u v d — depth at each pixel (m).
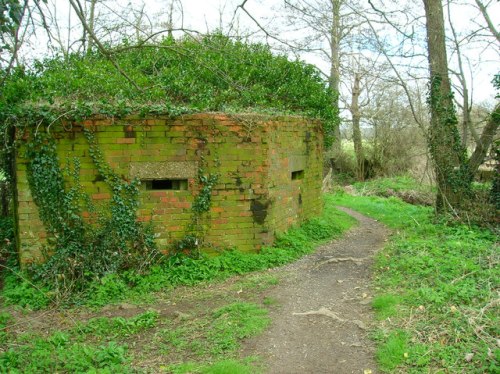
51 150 6.73
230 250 7.52
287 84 10.37
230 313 5.65
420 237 8.67
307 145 9.71
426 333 4.73
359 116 24.11
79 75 8.05
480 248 7.25
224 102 8.30
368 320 5.30
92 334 5.42
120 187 6.96
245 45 10.80
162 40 10.89
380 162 24.20
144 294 6.52
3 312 6.02
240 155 7.43
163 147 7.08
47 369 4.54
